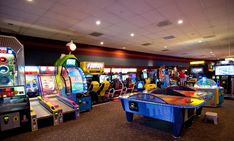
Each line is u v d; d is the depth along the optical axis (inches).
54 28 212.5
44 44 267.7
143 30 230.1
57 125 157.9
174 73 536.7
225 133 133.2
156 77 471.2
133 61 448.8
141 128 147.6
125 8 151.6
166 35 263.3
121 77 373.7
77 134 135.6
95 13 162.7
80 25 202.1
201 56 662.5
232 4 145.3
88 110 214.2
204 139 122.6
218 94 225.3
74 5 142.6
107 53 378.3
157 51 469.4
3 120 130.4
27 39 247.6
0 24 190.9
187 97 162.2
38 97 197.2
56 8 148.0
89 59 339.6
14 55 166.9
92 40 295.0
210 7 152.0
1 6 140.7
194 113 154.3
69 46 233.9
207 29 231.0
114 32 238.5
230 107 225.8
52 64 275.6
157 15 171.3
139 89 397.4
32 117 144.5
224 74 320.2
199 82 264.7
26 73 211.6
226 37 288.5
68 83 213.6
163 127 149.1
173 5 146.4
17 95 147.8
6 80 160.7
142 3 141.3
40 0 131.2
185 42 331.6
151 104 138.3
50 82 217.6
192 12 164.4
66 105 189.3
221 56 671.1
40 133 138.6
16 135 134.7
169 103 127.2
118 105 249.8
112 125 156.6
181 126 123.1
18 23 188.4
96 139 125.6
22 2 134.0
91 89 275.4
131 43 331.3
